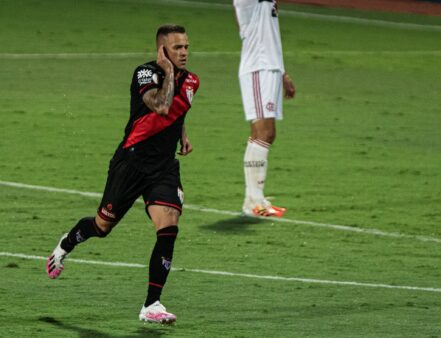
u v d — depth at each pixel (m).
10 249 32.56
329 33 96.69
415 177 48.22
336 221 38.88
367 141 56.78
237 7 39.53
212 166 48.72
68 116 59.12
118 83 69.88
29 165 47.25
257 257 32.88
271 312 25.94
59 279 28.91
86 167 47.34
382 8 114.44
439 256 33.91
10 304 25.81
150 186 24.81
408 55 87.94
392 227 38.22
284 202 42.03
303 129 59.19
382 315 25.92
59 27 89.00
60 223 36.66
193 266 31.30
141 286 28.42
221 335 23.48
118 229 36.16
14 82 68.25
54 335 23.05
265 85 39.22
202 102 65.19
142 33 89.31
